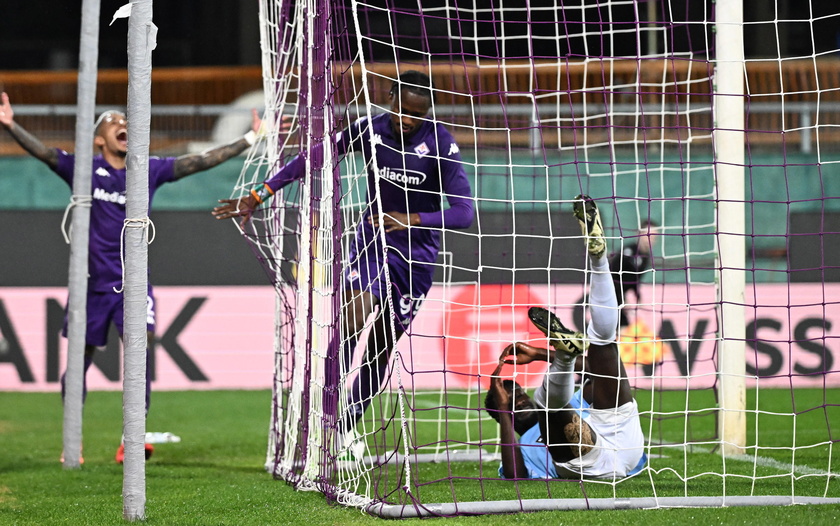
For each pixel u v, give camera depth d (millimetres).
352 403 16766
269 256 21562
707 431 26234
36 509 14250
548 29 51281
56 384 38375
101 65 65000
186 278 39156
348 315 17172
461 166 17484
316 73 15969
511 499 13984
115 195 21094
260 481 17188
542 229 37188
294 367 17484
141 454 12977
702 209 40375
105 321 21172
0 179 44000
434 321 36969
